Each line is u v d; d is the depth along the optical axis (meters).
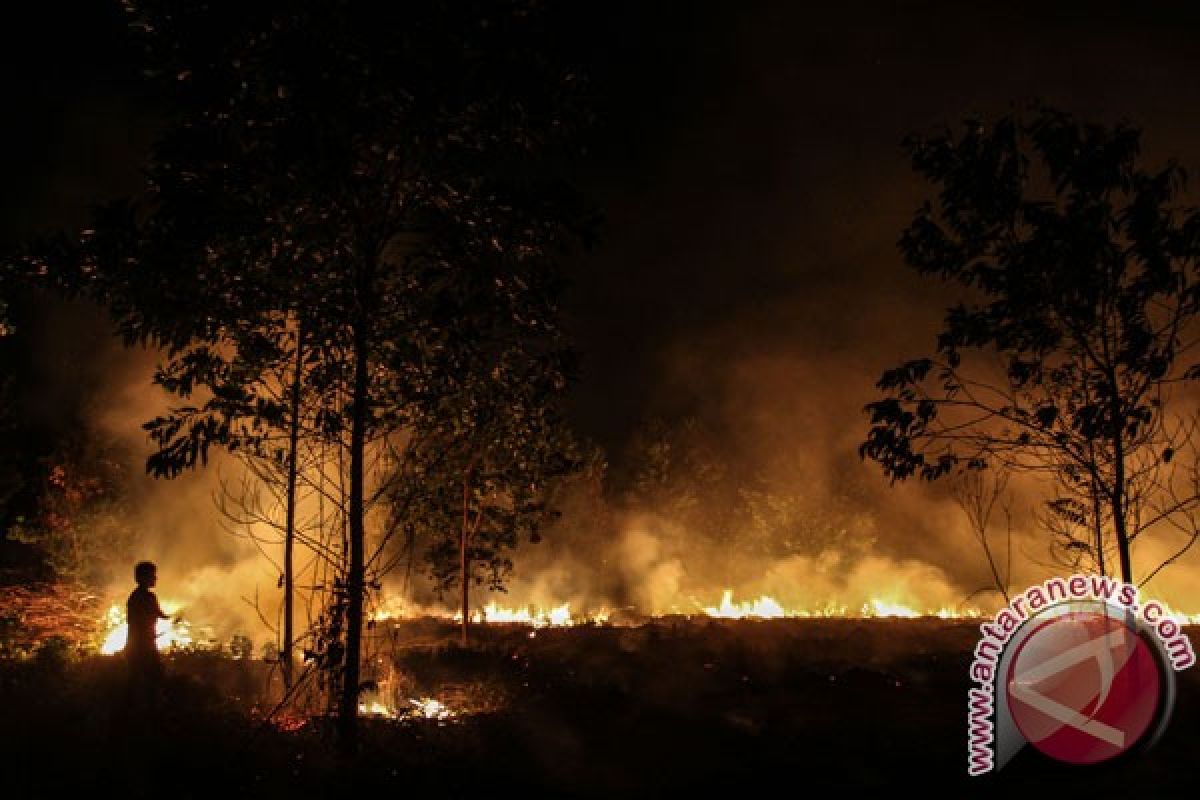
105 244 6.53
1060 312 6.99
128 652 8.27
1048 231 6.87
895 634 13.16
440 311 6.72
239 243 6.78
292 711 8.29
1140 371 6.74
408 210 7.02
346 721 6.72
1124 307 6.80
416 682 10.01
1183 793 5.85
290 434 7.54
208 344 7.29
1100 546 7.36
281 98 6.71
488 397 7.96
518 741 7.88
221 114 6.70
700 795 6.49
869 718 8.27
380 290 7.16
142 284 6.67
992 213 7.14
